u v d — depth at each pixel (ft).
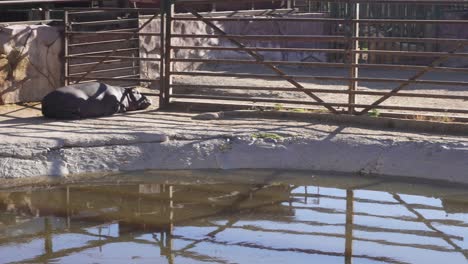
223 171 35.22
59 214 29.09
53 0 50.34
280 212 29.66
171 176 34.35
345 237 26.89
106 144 35.63
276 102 41.09
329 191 32.42
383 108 39.37
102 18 51.65
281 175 34.65
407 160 34.60
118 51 47.47
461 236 27.17
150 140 36.09
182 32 58.54
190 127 38.32
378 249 25.77
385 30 68.08
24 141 34.86
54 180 33.32
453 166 33.83
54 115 40.11
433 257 25.07
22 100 44.73
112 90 41.96
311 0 39.24
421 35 66.59
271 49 40.09
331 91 40.09
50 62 46.03
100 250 25.32
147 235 26.91
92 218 28.68
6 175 33.12
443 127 37.42
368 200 31.27
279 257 24.80
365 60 67.77
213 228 27.71
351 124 39.11
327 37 39.78
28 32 44.65
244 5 73.61
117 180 33.68
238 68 63.41
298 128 38.22
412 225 28.30
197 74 42.52
